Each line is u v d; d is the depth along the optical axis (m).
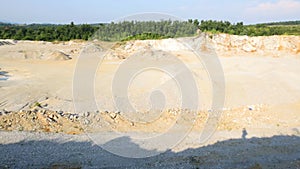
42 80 21.47
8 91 18.03
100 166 8.92
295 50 32.03
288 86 19.44
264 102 16.30
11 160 9.16
